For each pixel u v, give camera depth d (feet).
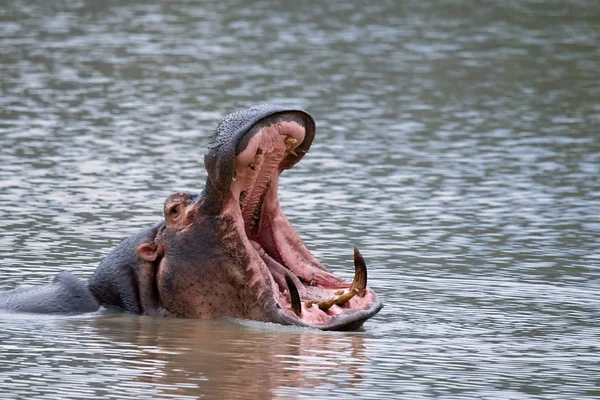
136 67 178.60
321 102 153.58
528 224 91.86
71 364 56.59
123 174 108.58
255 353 58.85
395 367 56.80
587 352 59.88
